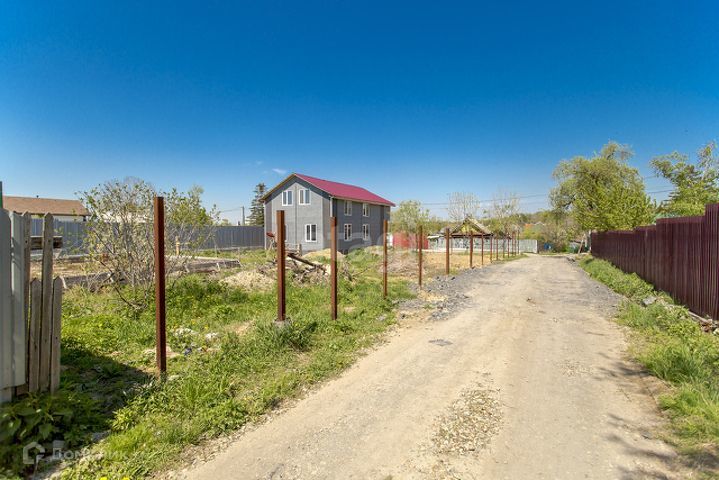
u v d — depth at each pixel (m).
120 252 7.07
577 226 39.66
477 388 3.95
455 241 40.25
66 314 6.18
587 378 4.19
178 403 3.39
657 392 3.71
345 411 3.43
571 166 33.09
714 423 2.92
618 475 2.46
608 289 11.38
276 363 4.53
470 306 8.62
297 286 9.92
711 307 6.30
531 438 2.94
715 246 6.21
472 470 2.55
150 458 2.65
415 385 4.04
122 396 3.48
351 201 30.19
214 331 5.76
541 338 5.90
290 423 3.21
